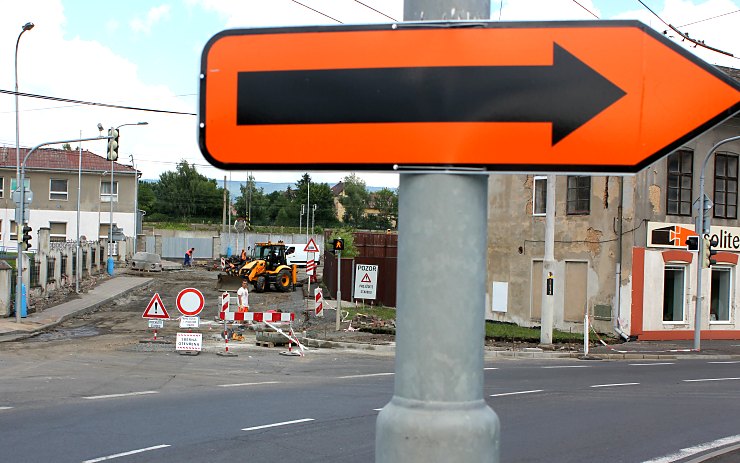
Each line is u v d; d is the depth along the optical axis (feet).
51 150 200.03
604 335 86.99
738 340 92.48
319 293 87.61
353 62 6.78
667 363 66.85
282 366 55.77
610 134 6.55
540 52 6.59
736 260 93.81
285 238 261.85
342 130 6.78
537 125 6.56
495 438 6.36
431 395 6.23
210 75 7.00
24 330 75.61
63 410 34.86
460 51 6.64
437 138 6.59
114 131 93.09
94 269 151.53
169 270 188.55
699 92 6.55
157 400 38.29
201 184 343.67
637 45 6.54
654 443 30.42
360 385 45.24
